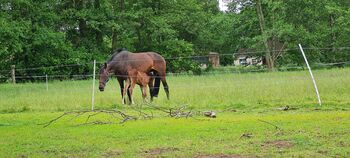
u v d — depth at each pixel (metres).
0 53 28.33
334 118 10.16
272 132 8.63
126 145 7.92
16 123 11.41
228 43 47.97
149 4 43.50
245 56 51.88
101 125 10.49
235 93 15.87
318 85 16.84
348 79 18.70
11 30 28.58
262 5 44.62
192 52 43.94
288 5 43.84
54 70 36.25
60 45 35.47
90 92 19.38
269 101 14.20
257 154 6.79
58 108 14.75
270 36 41.41
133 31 43.19
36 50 35.47
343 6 47.09
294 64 43.84
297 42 43.41
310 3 43.28
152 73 16.30
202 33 48.34
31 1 32.72
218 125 9.82
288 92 15.44
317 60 44.47
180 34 49.16
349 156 6.42
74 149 7.72
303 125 9.27
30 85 26.28
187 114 11.68
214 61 52.19
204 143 7.82
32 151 7.64
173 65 42.66
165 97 16.64
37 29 33.44
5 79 33.56
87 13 38.16
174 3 43.53
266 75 25.58
